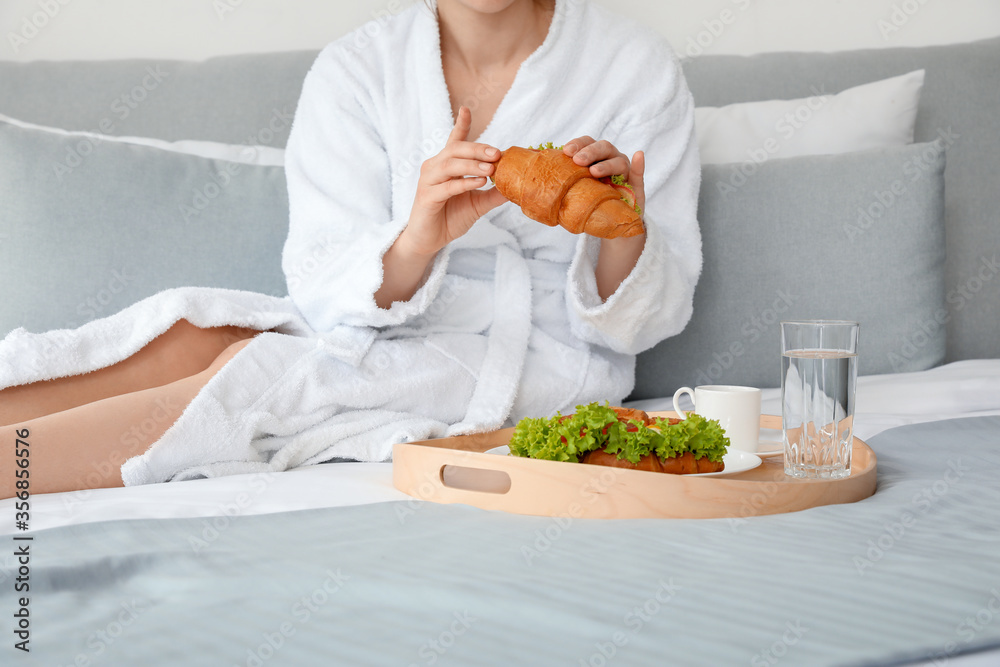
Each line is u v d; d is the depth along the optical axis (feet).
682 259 4.67
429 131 4.61
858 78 6.31
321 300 4.21
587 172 3.32
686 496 2.61
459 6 4.60
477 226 4.36
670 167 4.73
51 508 2.83
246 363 3.63
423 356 4.04
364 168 4.63
